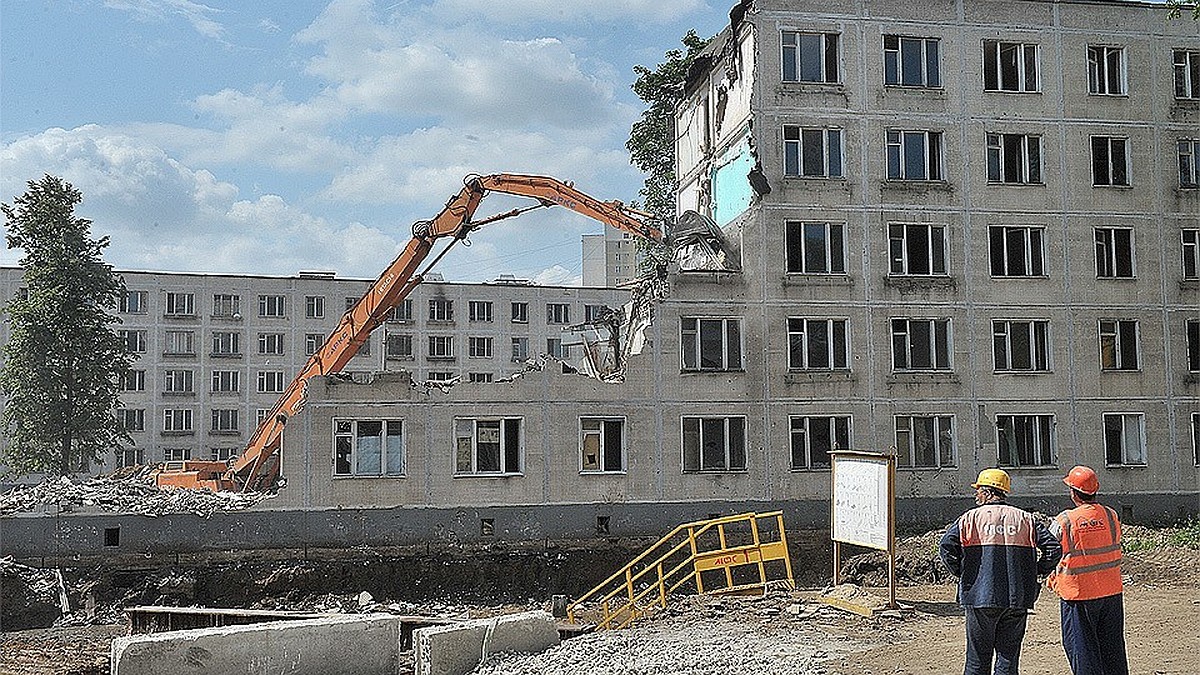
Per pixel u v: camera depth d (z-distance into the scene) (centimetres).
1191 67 3872
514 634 1678
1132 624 1769
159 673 1425
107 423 5469
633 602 2259
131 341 7194
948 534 1206
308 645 1550
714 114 4050
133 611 2211
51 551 3075
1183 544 2897
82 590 3025
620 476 3416
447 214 3391
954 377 3619
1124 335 3756
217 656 1473
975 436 3609
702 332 3512
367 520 3266
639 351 3541
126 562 3111
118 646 1403
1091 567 1168
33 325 5281
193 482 3638
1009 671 1189
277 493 3228
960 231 3666
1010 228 3716
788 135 3606
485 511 3334
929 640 1678
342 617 1633
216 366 7319
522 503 3356
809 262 3584
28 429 5225
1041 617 1869
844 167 3616
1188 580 2473
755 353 3512
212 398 7294
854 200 3606
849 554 3369
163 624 2183
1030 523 1187
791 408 3519
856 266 3594
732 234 3797
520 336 7806
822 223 3597
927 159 3675
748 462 3478
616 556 3356
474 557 3291
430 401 3338
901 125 3656
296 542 3219
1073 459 3672
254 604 3100
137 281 7225
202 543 3159
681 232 3597
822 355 3575
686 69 4744
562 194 3409
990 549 1178
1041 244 3734
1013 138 3744
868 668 1495
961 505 3572
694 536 2292
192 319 7300
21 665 2147
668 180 4803
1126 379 3731
